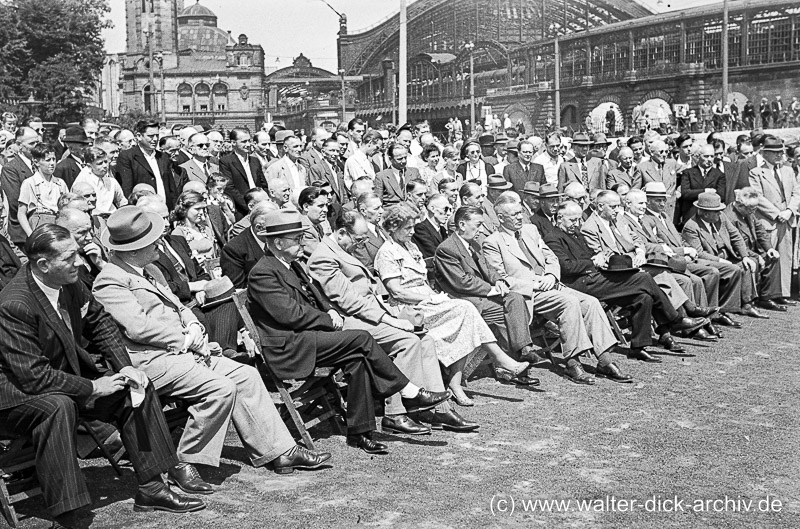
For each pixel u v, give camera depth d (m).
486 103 76.00
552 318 8.38
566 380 8.23
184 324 5.99
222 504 5.18
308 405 6.64
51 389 4.79
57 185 10.12
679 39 59.75
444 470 5.79
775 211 11.97
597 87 65.31
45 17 68.44
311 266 6.84
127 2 143.12
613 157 16.52
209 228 8.75
